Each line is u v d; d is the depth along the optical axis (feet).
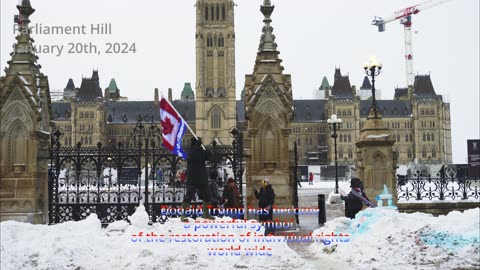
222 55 533.55
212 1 535.19
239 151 69.67
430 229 49.03
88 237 46.26
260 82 72.18
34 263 42.04
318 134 590.55
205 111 527.81
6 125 64.18
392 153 76.28
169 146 53.21
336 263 47.65
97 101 562.66
